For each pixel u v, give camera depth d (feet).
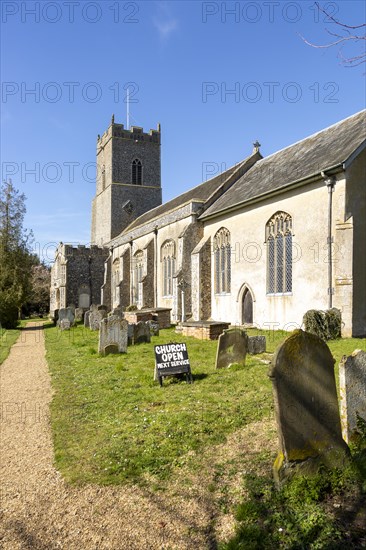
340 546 10.17
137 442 17.39
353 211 46.73
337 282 46.34
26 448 18.21
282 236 56.54
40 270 186.80
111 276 130.62
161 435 17.83
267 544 10.53
